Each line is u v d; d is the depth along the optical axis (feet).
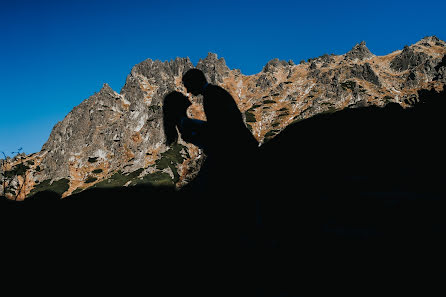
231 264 13.87
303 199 17.33
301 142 45.01
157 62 390.21
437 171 19.76
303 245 14.07
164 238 17.28
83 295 13.52
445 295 10.39
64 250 16.02
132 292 13.85
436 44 389.39
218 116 14.34
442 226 12.94
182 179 173.27
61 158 264.11
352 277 11.97
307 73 391.04
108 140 277.85
